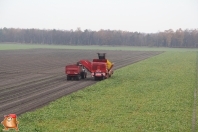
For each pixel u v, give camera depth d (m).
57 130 19.98
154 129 20.55
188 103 28.89
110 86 38.28
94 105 27.39
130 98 30.73
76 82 43.03
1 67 64.44
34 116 23.42
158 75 50.41
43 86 39.12
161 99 30.45
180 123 22.20
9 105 27.80
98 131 19.91
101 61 47.25
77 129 20.33
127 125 21.39
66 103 28.08
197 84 41.34
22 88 37.47
